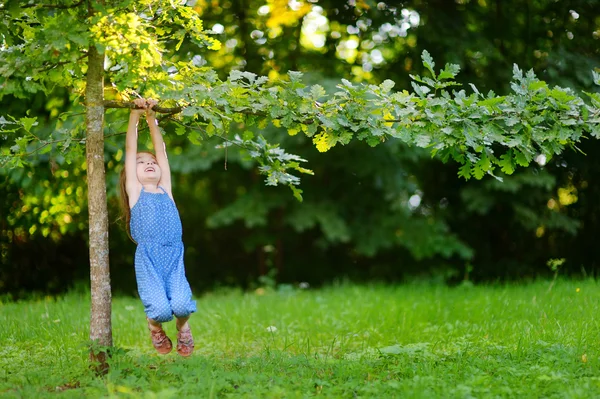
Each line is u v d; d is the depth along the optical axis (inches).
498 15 449.7
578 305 287.4
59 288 490.9
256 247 536.4
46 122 382.6
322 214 456.4
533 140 196.7
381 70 465.1
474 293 360.5
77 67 197.6
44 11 188.2
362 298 354.9
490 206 457.7
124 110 229.3
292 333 273.4
